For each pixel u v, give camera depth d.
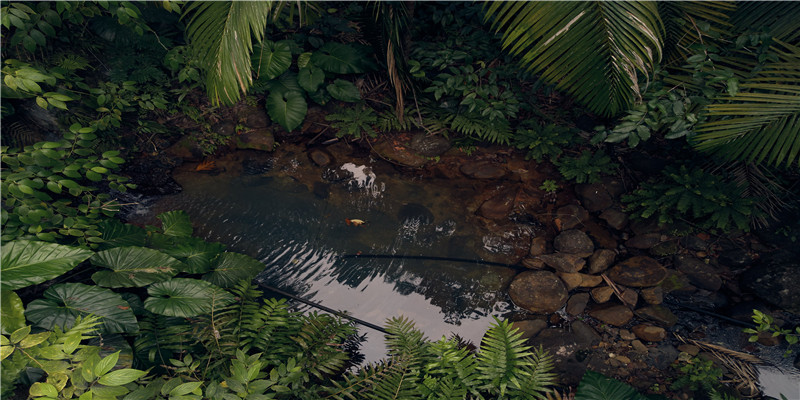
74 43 4.46
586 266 3.79
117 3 4.20
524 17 3.05
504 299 3.58
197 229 3.89
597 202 4.21
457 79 4.65
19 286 2.54
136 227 3.50
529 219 4.17
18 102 3.92
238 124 4.81
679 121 3.61
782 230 3.78
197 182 4.32
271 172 4.50
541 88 5.02
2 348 2.22
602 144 4.62
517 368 2.85
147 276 3.01
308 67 4.80
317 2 5.15
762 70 3.50
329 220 4.10
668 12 3.83
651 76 3.82
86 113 4.29
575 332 3.35
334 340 3.04
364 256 3.83
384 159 4.72
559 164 4.50
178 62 4.61
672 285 3.64
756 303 3.51
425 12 5.52
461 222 4.14
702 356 3.19
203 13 3.36
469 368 2.85
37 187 3.14
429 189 4.43
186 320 2.98
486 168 4.60
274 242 3.88
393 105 5.07
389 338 3.25
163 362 2.71
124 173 4.24
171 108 4.74
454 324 3.38
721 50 3.81
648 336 3.32
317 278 3.64
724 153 3.49
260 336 2.91
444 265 3.80
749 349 3.25
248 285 3.20
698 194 3.88
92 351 2.31
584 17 2.97
